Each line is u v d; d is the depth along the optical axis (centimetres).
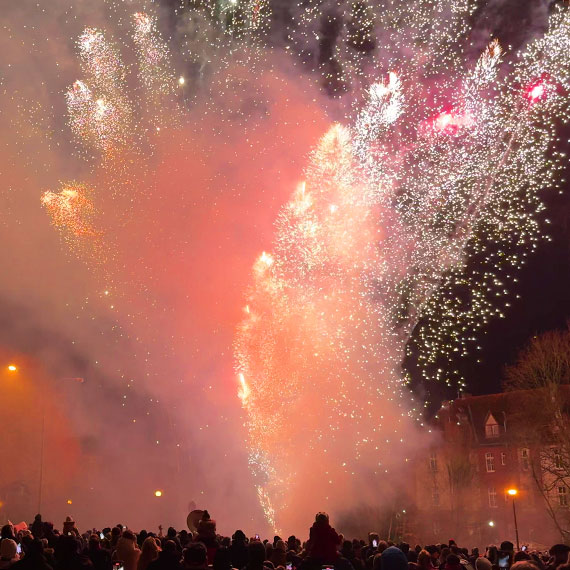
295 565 1499
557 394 5259
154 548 1335
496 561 1817
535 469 5725
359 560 1611
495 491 7275
